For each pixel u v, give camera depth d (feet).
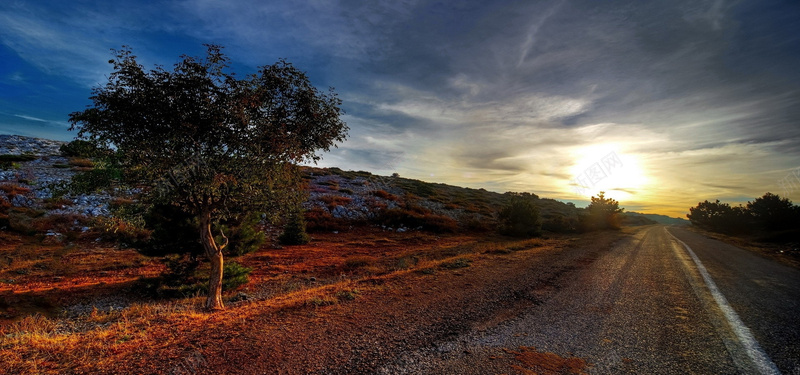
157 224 35.58
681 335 13.08
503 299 19.26
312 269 48.03
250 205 23.58
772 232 83.51
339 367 10.71
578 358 11.02
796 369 10.02
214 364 11.11
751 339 12.55
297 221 75.31
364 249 69.31
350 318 16.11
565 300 18.90
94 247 60.34
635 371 10.00
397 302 18.94
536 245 53.78
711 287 22.22
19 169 94.89
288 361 11.26
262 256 58.70
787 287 22.72
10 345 13.42
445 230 101.86
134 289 36.04
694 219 177.78
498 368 10.31
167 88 18.74
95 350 12.61
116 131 18.58
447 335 13.51
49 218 68.85
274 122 22.40
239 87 20.35
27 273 42.60
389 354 11.66
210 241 23.41
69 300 32.24
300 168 25.11
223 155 21.25
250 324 15.46
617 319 15.26
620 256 39.27
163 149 19.77
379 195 135.33
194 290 35.06
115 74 17.93
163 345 13.00
